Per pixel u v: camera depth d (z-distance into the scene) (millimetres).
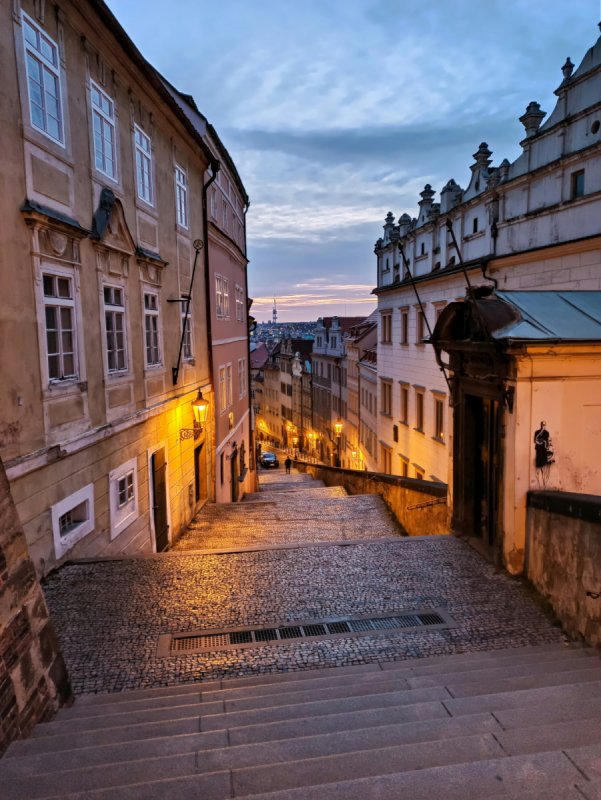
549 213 13539
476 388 8984
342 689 4516
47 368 7391
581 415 7637
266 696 4422
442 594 7379
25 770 3164
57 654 4555
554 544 6730
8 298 6574
